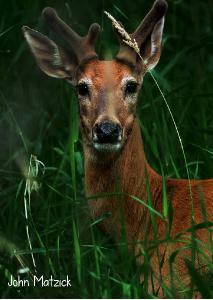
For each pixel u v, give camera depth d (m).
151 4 17.08
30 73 15.77
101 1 16.94
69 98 15.20
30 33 12.70
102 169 11.92
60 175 13.78
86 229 12.49
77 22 16.45
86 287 11.57
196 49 15.24
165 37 15.55
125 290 10.73
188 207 11.79
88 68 11.99
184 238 11.52
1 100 15.08
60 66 12.59
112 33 16.44
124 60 12.01
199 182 12.08
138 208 11.90
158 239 11.68
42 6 16.61
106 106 11.65
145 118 14.14
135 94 11.98
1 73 15.68
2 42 15.55
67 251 12.51
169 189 12.03
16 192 13.41
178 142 13.88
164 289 10.90
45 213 12.94
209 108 14.80
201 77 15.73
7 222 13.41
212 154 13.10
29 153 13.85
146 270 11.02
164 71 15.18
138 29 12.49
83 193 13.33
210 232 11.20
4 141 14.70
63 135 14.73
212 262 11.31
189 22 16.95
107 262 11.32
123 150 11.88
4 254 12.40
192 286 10.92
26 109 15.36
